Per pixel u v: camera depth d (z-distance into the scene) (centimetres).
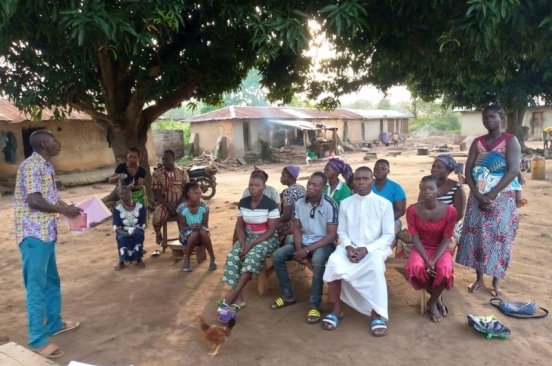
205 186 1122
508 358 328
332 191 479
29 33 432
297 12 379
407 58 564
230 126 2366
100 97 891
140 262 559
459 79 741
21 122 1370
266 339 367
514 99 1498
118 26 376
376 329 367
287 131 2766
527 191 1031
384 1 420
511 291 447
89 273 541
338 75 1012
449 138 4019
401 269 424
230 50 694
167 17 385
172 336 375
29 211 337
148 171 920
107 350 353
